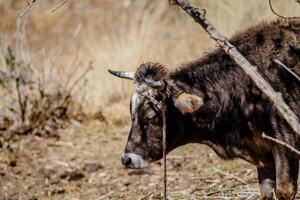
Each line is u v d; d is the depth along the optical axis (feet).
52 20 161.07
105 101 113.91
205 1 124.16
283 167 66.95
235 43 69.36
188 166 89.71
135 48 119.96
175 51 120.47
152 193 82.17
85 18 159.02
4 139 101.60
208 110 68.80
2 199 87.86
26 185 90.94
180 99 67.05
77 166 94.12
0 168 94.79
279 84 67.00
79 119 108.06
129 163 68.95
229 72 68.95
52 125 105.70
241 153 70.03
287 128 66.49
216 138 70.03
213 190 79.82
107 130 104.78
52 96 107.14
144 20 128.06
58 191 88.63
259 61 67.72
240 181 81.30
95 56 124.06
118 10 160.15
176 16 137.39
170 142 69.46
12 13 164.35
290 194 67.15
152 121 68.28
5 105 107.24
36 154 98.22
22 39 112.68
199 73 69.36
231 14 116.67
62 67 119.24
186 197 79.36
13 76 108.37
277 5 111.04
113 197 84.23
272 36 68.69
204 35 119.65
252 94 67.56
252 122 67.97
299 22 69.62
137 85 68.39
